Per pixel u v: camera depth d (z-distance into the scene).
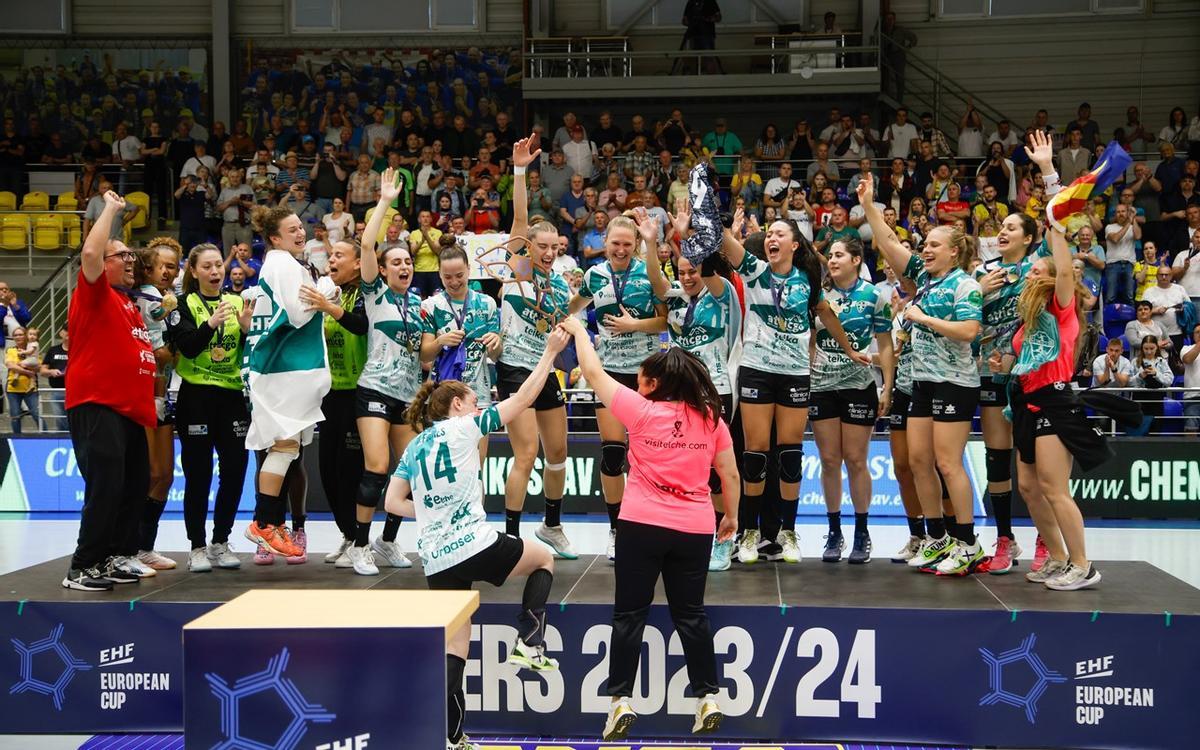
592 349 4.59
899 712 4.80
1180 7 17.17
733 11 17.95
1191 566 8.02
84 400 5.26
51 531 10.44
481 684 4.97
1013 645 4.74
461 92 18.19
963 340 5.13
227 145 16.39
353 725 3.00
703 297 5.62
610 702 4.88
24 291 16.11
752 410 5.71
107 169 17.50
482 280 12.59
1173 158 15.20
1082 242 12.86
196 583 5.49
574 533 9.79
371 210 14.74
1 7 18.30
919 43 17.83
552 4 18.16
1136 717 4.67
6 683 5.07
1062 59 17.48
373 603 3.32
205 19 18.33
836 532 6.07
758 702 4.87
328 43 18.23
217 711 3.00
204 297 5.81
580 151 15.80
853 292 5.96
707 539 4.50
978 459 11.16
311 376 5.61
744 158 15.23
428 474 4.51
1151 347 11.32
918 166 15.04
